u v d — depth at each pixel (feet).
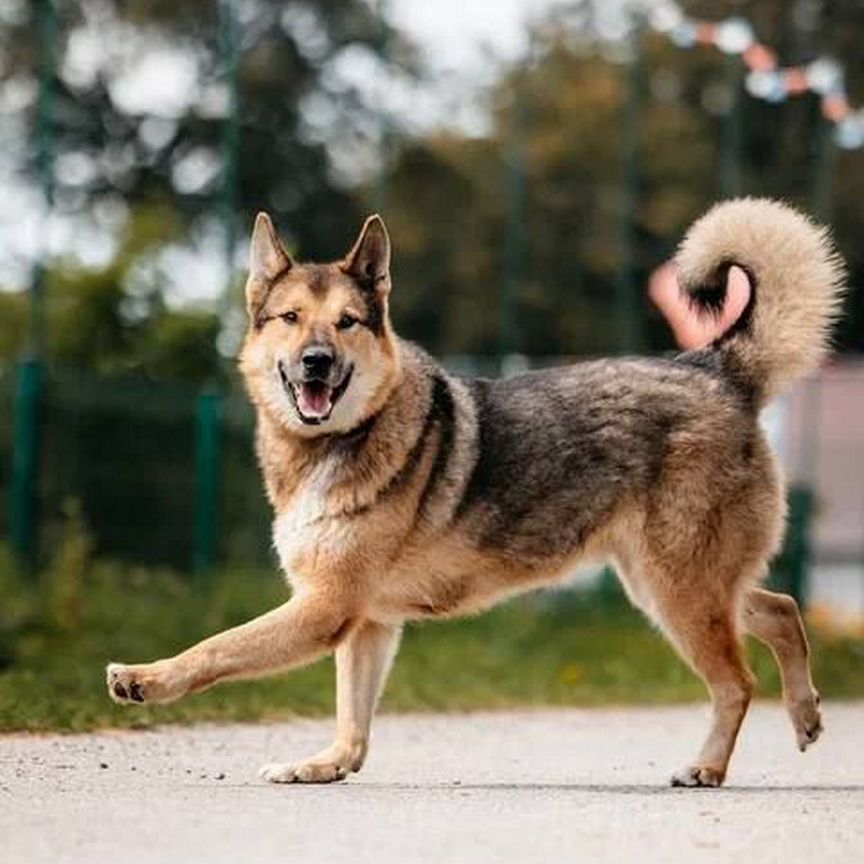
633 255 115.65
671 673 57.98
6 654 51.80
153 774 32.14
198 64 114.11
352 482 32.01
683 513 33.45
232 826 25.86
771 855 24.68
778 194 108.68
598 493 33.53
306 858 23.73
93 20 113.19
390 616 32.99
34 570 59.67
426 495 32.60
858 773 35.37
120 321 76.95
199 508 62.64
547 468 33.40
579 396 33.86
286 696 46.26
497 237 119.65
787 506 35.60
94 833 25.08
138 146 112.06
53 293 76.84
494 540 33.14
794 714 34.99
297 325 32.40
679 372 34.27
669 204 114.73
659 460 33.55
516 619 64.69
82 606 57.72
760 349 34.47
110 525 62.08
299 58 114.62
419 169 119.44
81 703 41.65
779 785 32.83
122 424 62.39
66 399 61.26
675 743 41.57
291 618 31.53
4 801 27.91
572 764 36.47
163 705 42.50
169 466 62.90
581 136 119.44
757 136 109.91
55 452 61.00
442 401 33.12
